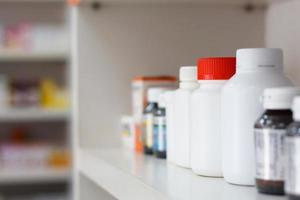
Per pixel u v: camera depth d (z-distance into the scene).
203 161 0.81
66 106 3.94
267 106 0.64
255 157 0.66
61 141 4.39
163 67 1.40
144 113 1.19
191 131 0.85
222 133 0.75
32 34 3.89
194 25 1.39
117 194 0.95
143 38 1.40
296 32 1.14
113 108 1.41
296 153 0.54
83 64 1.39
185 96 0.92
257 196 0.63
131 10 1.40
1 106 3.85
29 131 4.37
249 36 1.37
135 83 1.30
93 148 1.37
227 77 0.81
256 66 0.72
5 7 4.30
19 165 3.90
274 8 1.29
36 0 4.04
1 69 4.31
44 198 4.07
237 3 1.34
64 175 3.94
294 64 1.15
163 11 1.40
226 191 0.68
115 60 1.40
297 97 0.56
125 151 1.27
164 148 1.08
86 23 1.39
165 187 0.72
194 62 1.39
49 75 4.36
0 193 4.30
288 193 0.55
